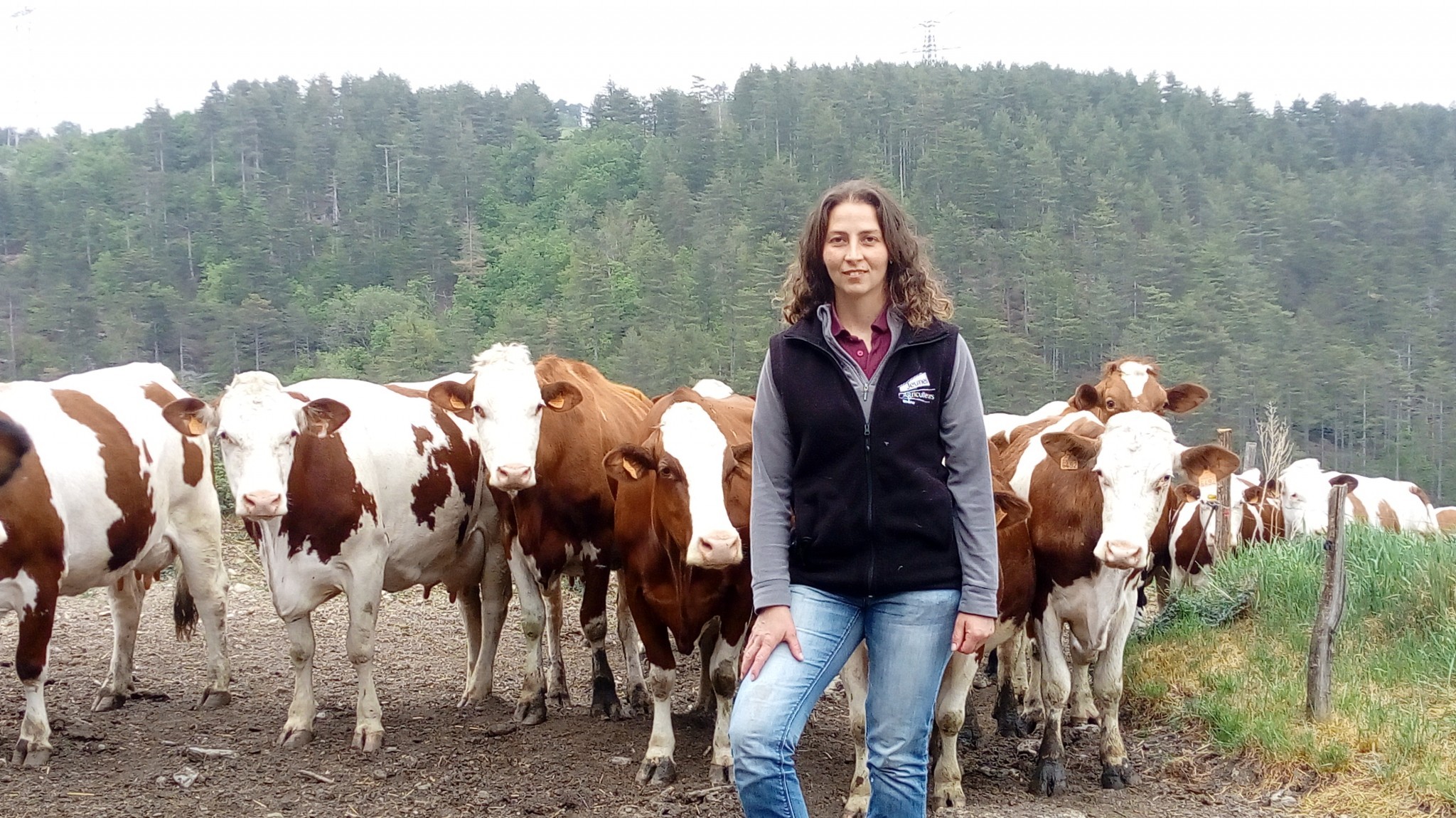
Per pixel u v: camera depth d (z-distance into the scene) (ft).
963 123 288.92
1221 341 171.94
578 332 185.16
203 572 25.30
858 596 11.80
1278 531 39.22
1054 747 20.21
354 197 278.05
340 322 195.93
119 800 19.25
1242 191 266.36
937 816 18.63
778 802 11.25
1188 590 29.60
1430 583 25.34
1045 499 20.02
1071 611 20.11
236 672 28.43
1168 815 19.08
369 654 22.61
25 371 165.78
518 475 22.16
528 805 19.17
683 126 302.45
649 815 18.79
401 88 355.97
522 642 32.17
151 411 24.62
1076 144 280.92
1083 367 174.70
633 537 20.65
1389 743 19.90
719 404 23.35
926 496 11.56
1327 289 221.66
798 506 11.92
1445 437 159.12
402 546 24.36
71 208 244.22
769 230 231.50
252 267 218.79
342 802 19.39
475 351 180.65
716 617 20.49
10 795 19.33
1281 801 19.38
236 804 19.21
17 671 21.01
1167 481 18.26
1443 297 214.69
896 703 11.73
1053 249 197.06
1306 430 163.12
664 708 20.68
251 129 294.25
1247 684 23.40
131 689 25.45
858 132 293.23
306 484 21.84
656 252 207.31
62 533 21.47
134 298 187.11
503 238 270.67
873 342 11.94
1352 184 274.36
